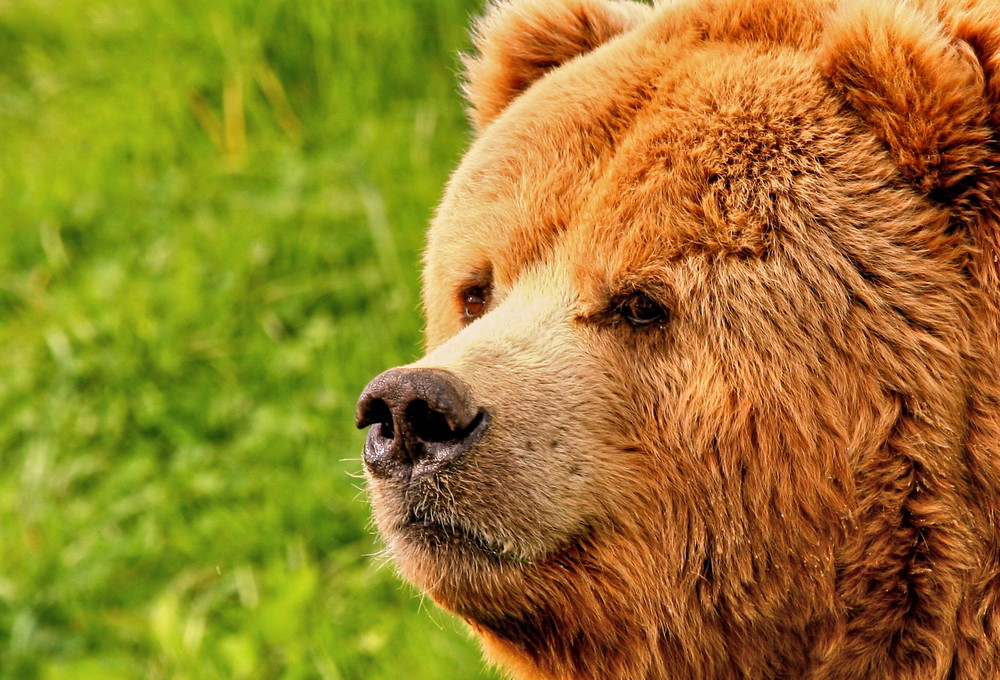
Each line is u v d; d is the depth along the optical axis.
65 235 11.84
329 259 11.09
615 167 5.64
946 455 5.26
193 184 11.99
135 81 12.77
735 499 5.48
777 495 5.42
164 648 8.90
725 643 5.72
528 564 5.56
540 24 7.12
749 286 5.35
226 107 12.30
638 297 5.57
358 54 12.09
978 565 5.38
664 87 5.75
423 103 11.89
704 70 5.73
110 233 11.73
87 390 10.61
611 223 5.57
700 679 5.80
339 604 9.13
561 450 5.52
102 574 9.48
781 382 5.33
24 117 13.32
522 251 5.89
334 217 11.24
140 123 12.40
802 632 5.63
